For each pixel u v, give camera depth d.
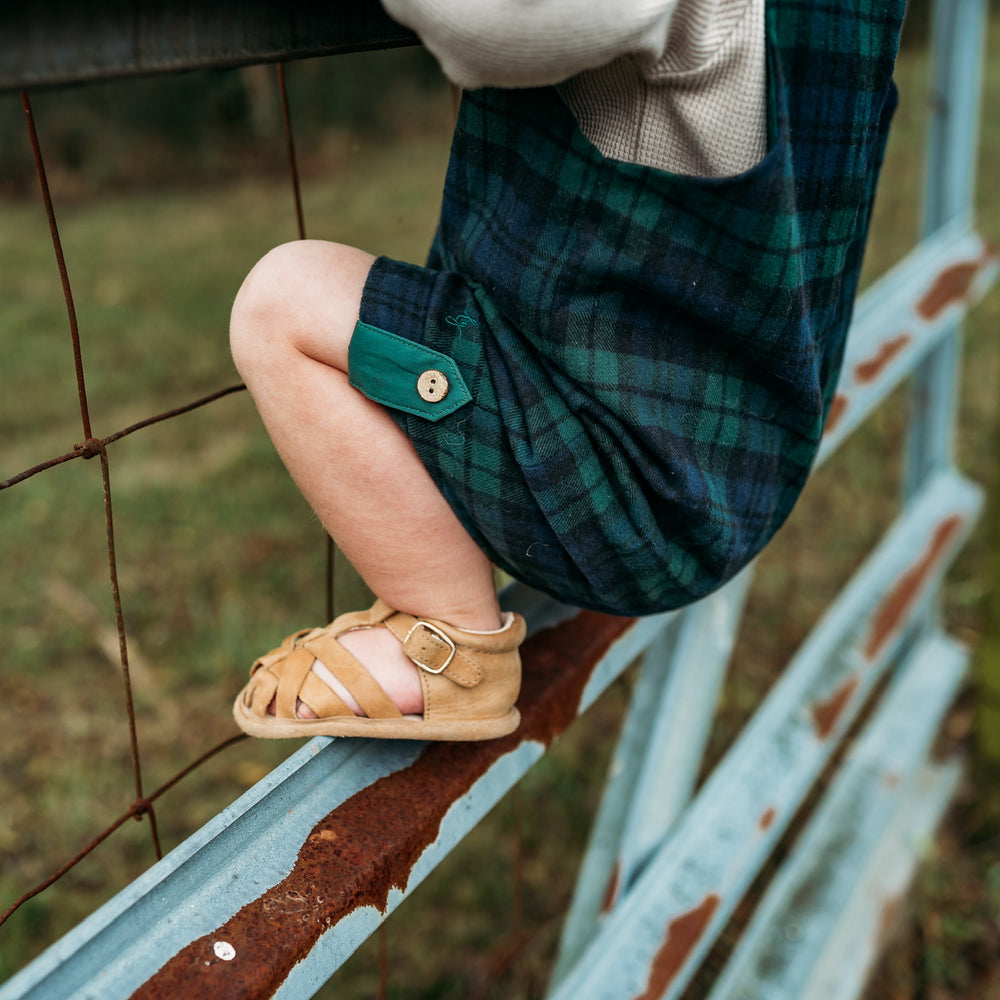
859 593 2.11
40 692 2.53
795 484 1.04
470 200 0.89
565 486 0.85
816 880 2.04
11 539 3.10
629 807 1.53
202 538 3.12
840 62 0.86
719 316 0.85
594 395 0.84
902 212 4.21
